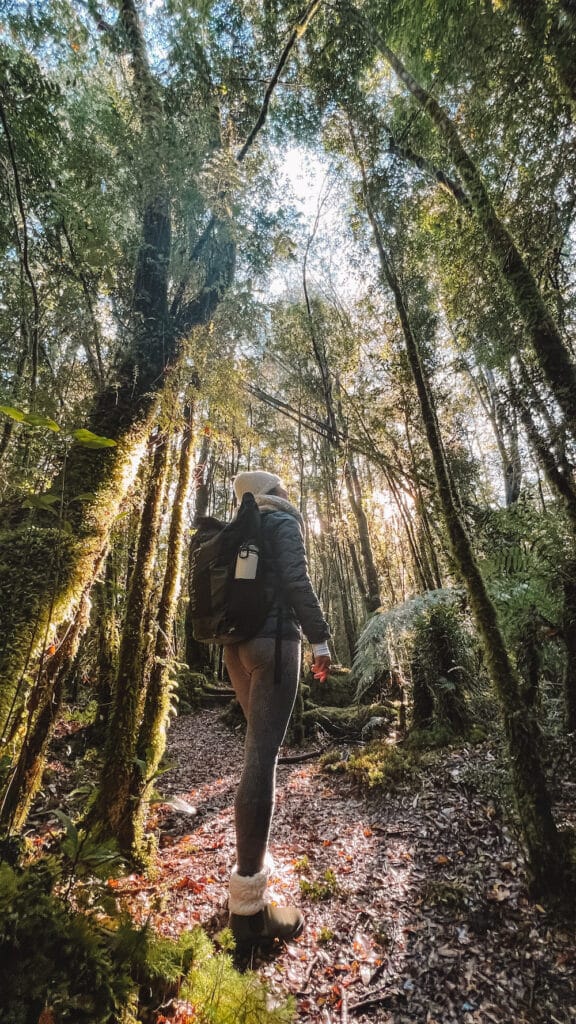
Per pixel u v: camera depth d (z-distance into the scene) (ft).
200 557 6.85
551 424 7.51
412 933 6.25
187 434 10.94
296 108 12.24
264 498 7.37
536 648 9.25
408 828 9.48
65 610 5.91
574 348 8.59
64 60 9.08
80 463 6.93
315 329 28.12
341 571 46.06
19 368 8.11
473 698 15.56
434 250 11.01
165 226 9.40
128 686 8.54
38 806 10.36
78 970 3.55
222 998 3.80
